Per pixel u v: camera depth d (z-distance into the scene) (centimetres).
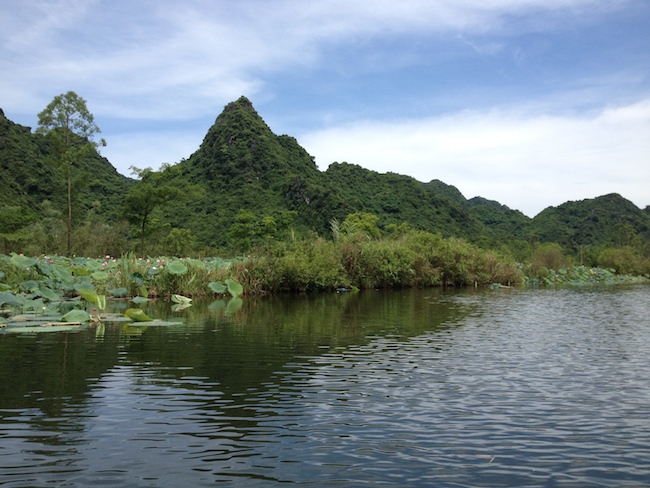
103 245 2880
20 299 999
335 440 381
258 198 7106
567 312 1274
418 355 694
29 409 445
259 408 455
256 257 1898
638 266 4069
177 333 852
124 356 661
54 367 595
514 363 648
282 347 738
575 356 696
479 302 1548
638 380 563
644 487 312
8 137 5553
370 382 547
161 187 3155
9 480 312
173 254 3366
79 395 487
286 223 4659
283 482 313
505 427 413
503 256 2961
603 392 515
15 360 631
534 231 8588
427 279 2422
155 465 335
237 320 1036
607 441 385
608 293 2016
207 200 7150
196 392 501
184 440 379
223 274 1709
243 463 339
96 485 306
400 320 1073
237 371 589
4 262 1444
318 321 1040
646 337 867
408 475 325
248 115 9062
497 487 310
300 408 457
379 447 369
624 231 6569
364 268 2208
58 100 2767
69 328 889
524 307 1398
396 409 456
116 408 449
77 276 1386
